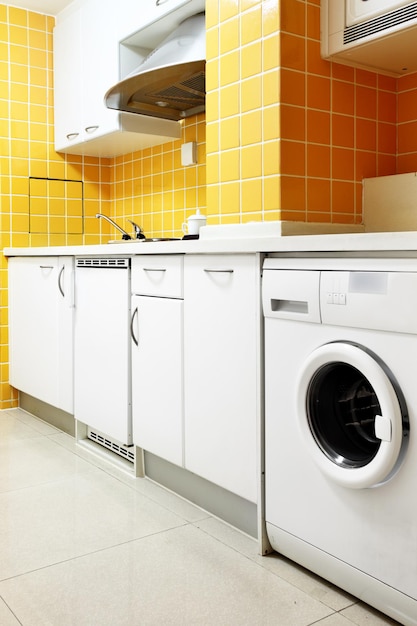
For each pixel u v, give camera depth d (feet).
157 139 10.39
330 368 4.73
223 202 6.57
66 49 11.15
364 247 4.30
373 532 4.42
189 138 10.06
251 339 5.56
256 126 6.08
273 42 5.85
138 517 6.47
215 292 6.00
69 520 6.38
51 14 11.60
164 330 6.86
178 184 10.37
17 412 11.27
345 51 5.99
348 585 4.75
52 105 11.74
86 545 5.81
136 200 11.60
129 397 7.68
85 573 5.27
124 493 7.16
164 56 8.45
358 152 6.55
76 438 9.19
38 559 5.53
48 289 9.80
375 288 4.26
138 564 5.43
